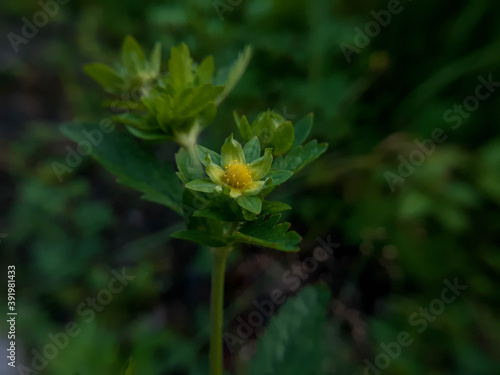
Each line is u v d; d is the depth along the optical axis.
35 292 0.19
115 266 0.20
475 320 0.18
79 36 0.28
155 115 0.10
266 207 0.09
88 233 0.21
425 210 0.19
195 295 0.20
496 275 0.19
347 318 0.18
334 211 0.20
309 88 0.21
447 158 0.20
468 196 0.19
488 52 0.21
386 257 0.19
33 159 0.25
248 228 0.09
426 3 0.23
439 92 0.23
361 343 0.18
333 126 0.21
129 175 0.10
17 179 0.24
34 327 0.17
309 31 0.22
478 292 0.18
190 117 0.10
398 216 0.19
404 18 0.23
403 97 0.23
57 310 0.19
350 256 0.20
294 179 0.21
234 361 0.17
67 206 0.22
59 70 0.29
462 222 0.18
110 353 0.14
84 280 0.20
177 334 0.18
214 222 0.09
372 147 0.21
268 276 0.20
